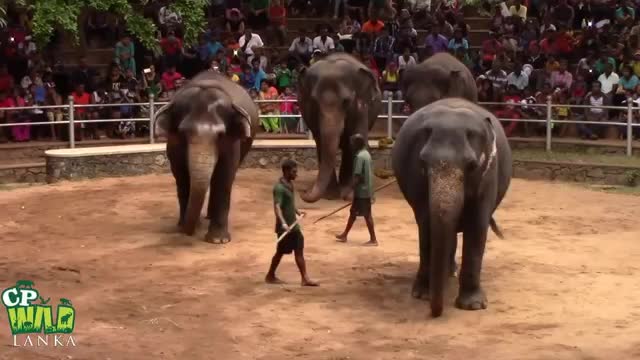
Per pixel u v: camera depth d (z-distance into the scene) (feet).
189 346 31.60
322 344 31.89
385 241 46.60
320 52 75.10
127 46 76.28
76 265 41.60
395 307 35.94
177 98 44.50
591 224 50.72
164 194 57.62
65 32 74.08
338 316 34.86
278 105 73.61
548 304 36.24
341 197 57.06
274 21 88.79
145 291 37.83
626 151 65.87
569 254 44.21
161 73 77.61
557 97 71.87
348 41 84.17
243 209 54.24
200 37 80.38
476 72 81.00
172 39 77.30
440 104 36.14
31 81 70.18
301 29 82.74
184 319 34.40
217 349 31.35
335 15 93.25
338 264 42.14
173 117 44.57
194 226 44.55
